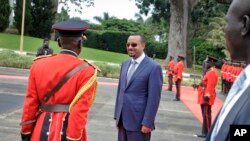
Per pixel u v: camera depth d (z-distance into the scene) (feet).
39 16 151.12
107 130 31.32
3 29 148.15
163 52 176.14
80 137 12.34
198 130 34.60
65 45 13.08
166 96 59.98
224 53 145.38
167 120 38.70
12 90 49.60
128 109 17.17
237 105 4.54
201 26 162.81
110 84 71.26
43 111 12.76
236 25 5.00
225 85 70.74
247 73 4.79
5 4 145.79
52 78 12.64
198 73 117.08
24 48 128.26
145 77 17.02
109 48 174.60
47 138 12.36
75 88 12.61
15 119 32.32
